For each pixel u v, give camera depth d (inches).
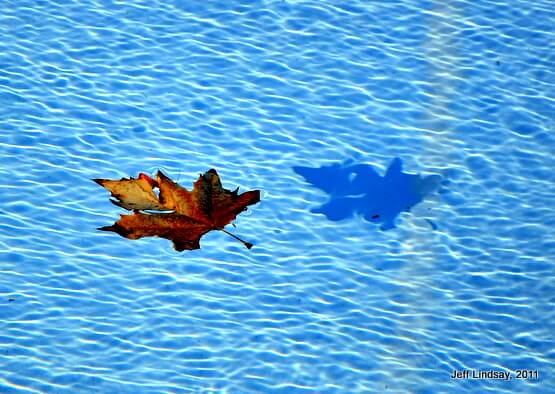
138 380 967.0
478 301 1107.3
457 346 1045.8
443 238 1192.2
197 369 987.9
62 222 1164.5
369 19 1551.4
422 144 1326.3
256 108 1360.7
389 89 1413.6
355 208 1224.2
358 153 1304.1
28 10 1507.1
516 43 1519.4
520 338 1061.1
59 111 1318.9
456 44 1508.4
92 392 943.7
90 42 1451.8
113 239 1159.0
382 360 1018.7
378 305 1093.1
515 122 1374.3
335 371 998.4
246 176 1242.0
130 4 1547.7
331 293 1104.2
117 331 1028.5
